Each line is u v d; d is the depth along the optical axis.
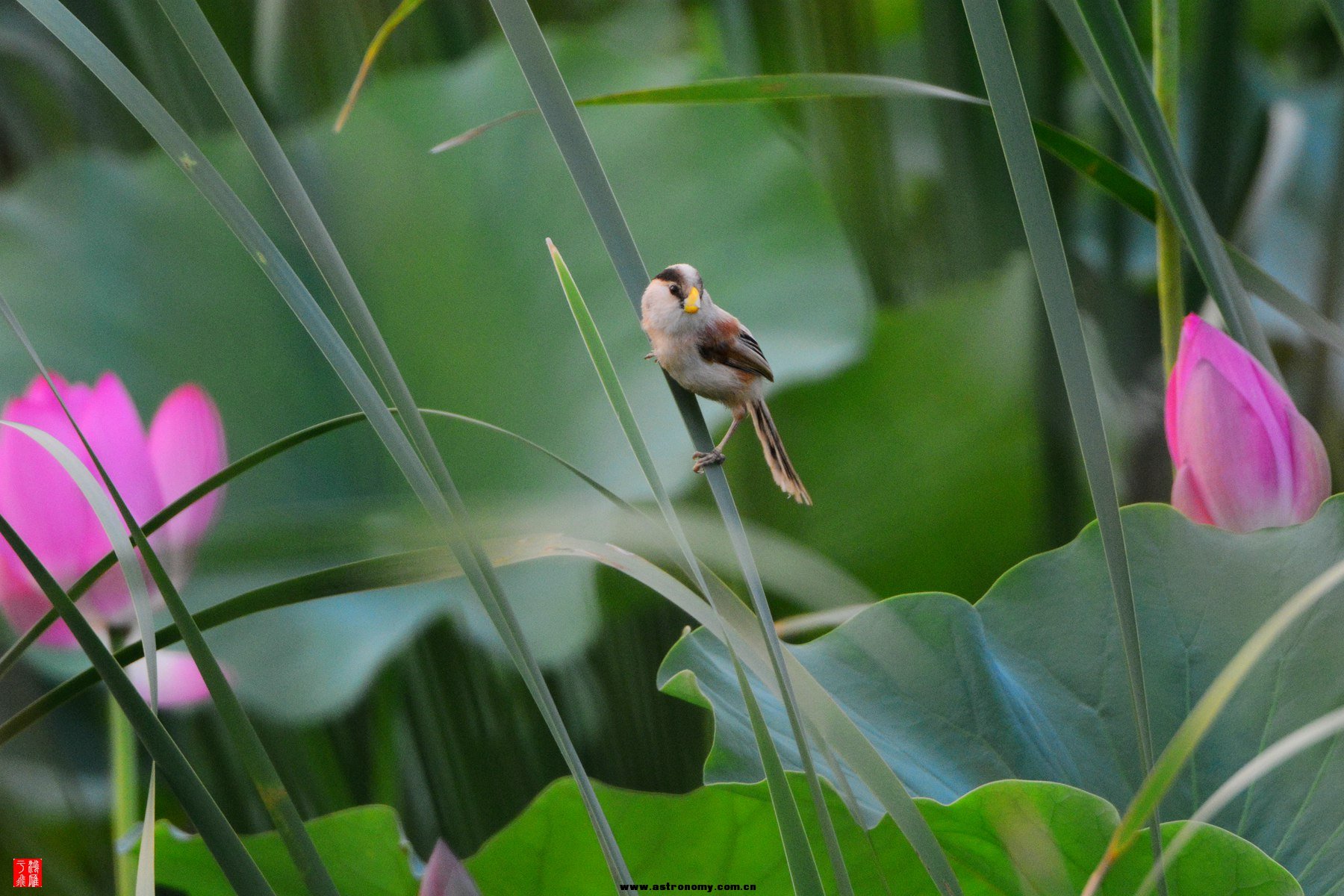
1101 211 12.73
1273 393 12.27
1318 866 12.18
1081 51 12.21
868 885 12.19
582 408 12.74
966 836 12.15
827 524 12.70
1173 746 11.95
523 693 12.60
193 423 12.36
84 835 12.55
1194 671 12.27
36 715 12.09
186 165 12.06
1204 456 12.29
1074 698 12.27
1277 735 12.23
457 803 12.60
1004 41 12.08
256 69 12.80
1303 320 12.28
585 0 15.55
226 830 12.03
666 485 12.66
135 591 12.07
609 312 12.78
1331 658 12.23
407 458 12.05
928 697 12.27
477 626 12.60
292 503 12.73
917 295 12.84
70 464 12.09
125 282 12.78
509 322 12.79
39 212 12.80
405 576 12.10
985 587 12.70
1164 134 12.20
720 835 12.19
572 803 12.17
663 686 12.20
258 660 12.59
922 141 14.28
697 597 12.07
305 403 12.78
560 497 12.68
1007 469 12.68
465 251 12.82
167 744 12.03
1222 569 12.28
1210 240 12.23
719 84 12.21
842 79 12.22
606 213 12.13
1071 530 12.68
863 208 12.84
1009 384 12.69
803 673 12.08
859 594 12.31
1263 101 12.91
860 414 12.70
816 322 12.70
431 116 12.86
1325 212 12.82
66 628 12.32
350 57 12.86
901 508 12.69
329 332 12.06
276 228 12.82
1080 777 12.23
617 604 12.61
